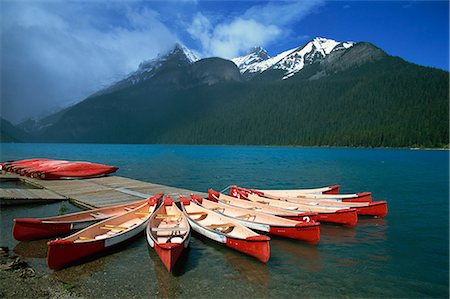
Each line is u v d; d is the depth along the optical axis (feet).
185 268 33.04
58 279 30.09
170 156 260.42
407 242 43.21
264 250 33.09
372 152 363.15
